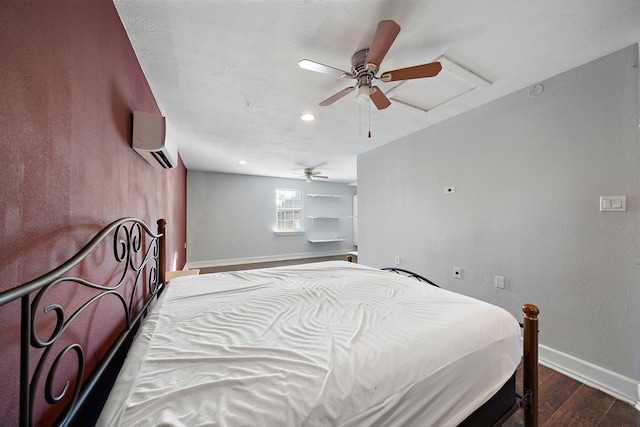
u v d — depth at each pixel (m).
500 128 2.26
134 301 1.47
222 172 5.90
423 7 1.27
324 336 1.00
